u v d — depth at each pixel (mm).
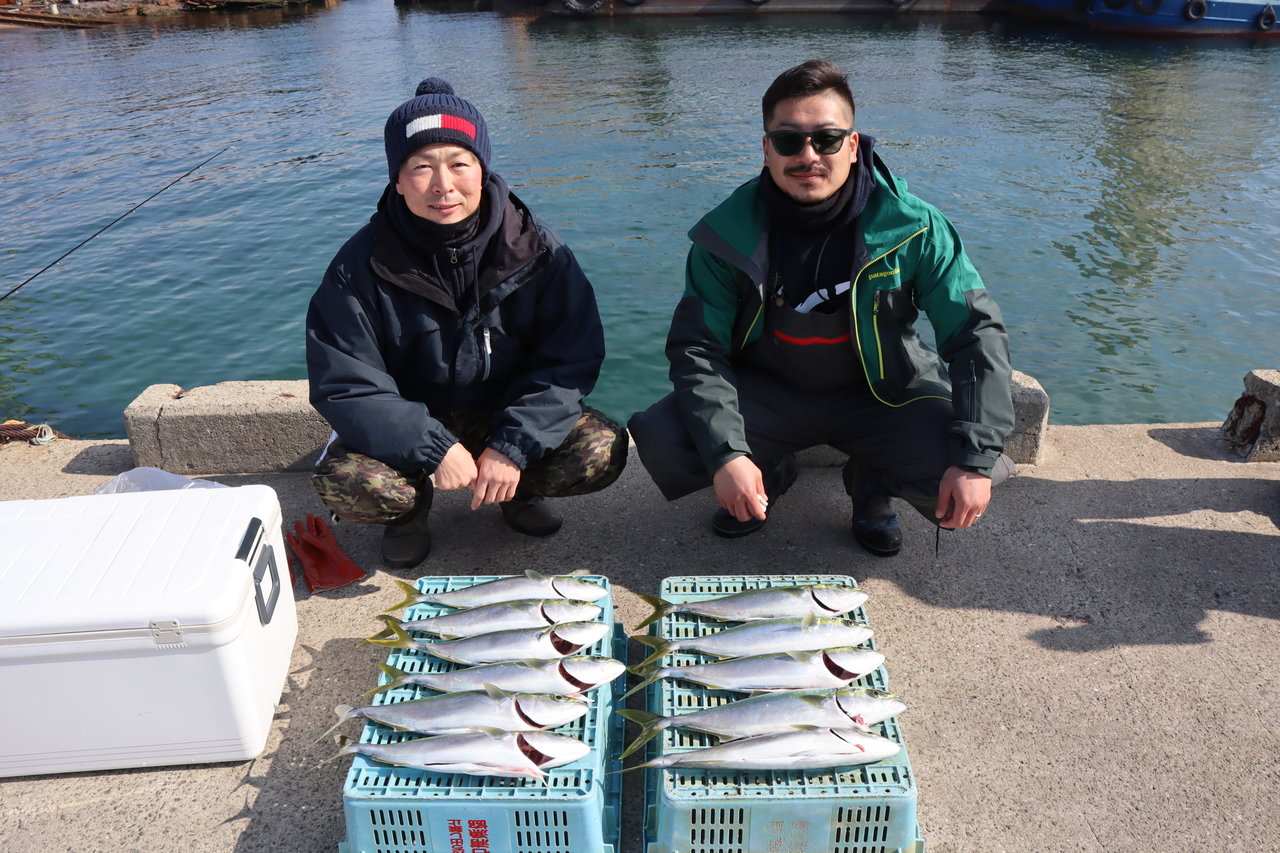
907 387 3213
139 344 8648
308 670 2955
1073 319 8609
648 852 2227
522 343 3334
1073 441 4273
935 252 2967
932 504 3143
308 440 4090
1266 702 2781
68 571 2482
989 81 19844
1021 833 2367
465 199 2949
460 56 25500
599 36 27703
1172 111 16781
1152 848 2320
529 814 2160
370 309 3082
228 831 2412
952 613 3180
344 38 30625
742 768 2195
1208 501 3791
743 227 3025
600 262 10180
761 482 2984
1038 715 2744
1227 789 2486
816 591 2773
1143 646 3018
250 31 33875
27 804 2496
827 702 2340
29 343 8656
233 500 2766
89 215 12555
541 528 3600
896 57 22922
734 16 30188
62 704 2451
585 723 2393
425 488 3309
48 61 28031
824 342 3139
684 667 2514
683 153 14594
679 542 3588
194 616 2361
